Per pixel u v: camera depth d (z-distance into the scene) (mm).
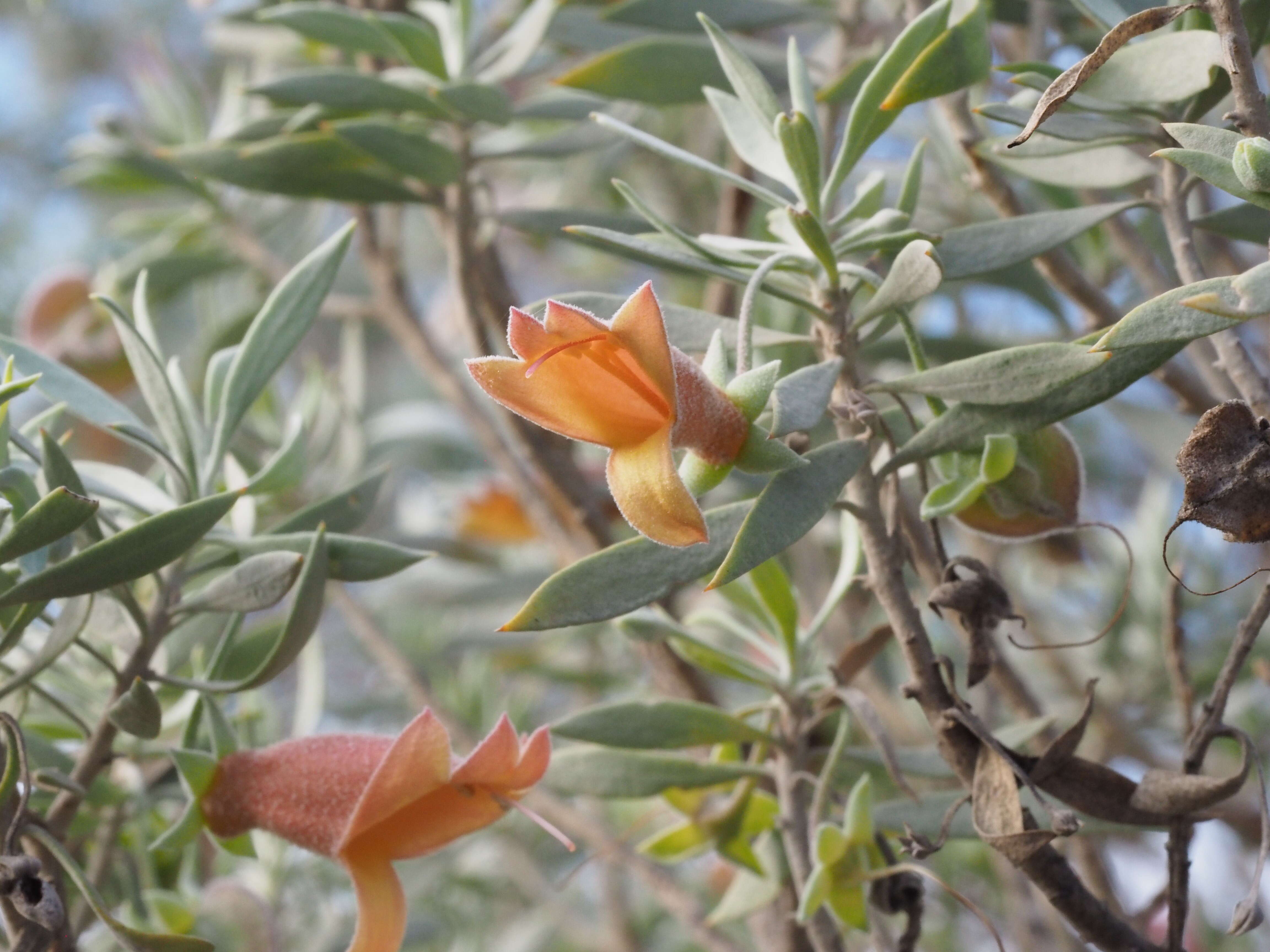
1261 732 538
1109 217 378
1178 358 445
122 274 541
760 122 376
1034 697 438
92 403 383
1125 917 417
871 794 382
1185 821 357
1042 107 342
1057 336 481
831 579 530
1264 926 551
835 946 389
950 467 365
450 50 455
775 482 348
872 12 476
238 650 428
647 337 330
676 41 422
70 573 353
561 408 335
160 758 408
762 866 407
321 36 445
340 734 373
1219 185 337
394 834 361
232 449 459
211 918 400
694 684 438
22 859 348
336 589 516
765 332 376
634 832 527
